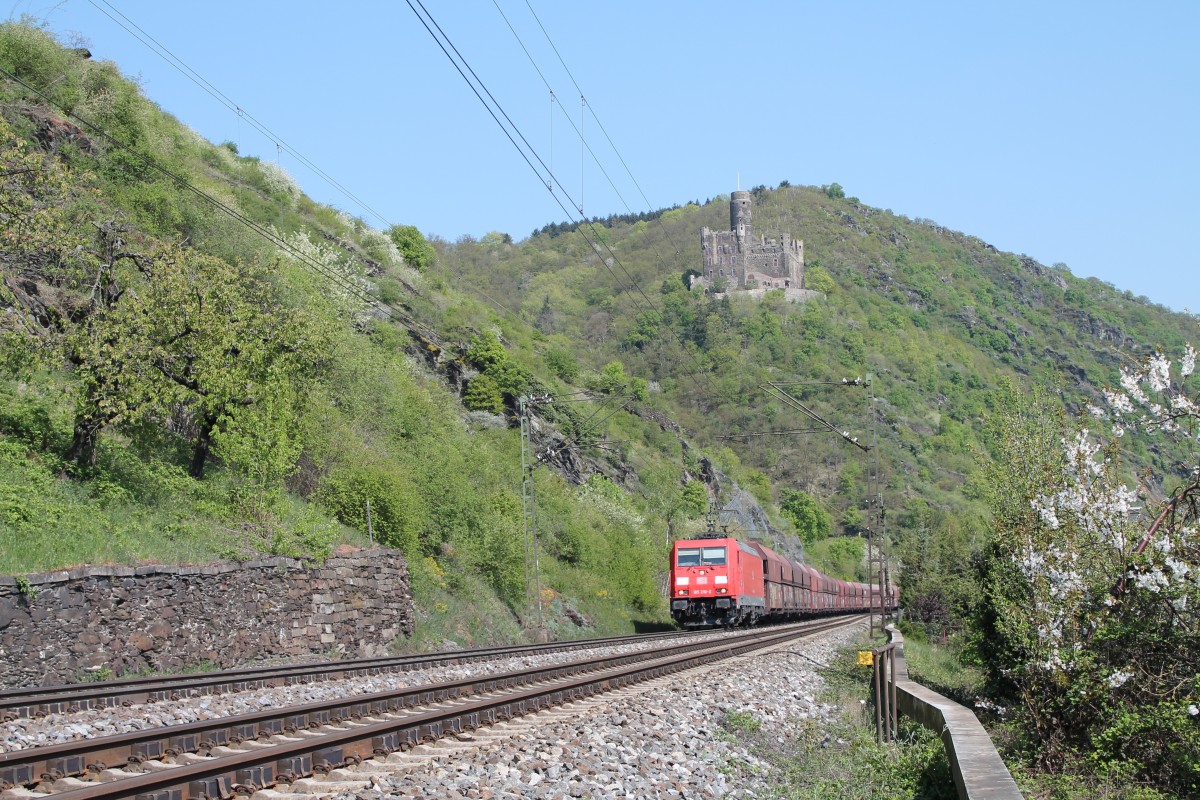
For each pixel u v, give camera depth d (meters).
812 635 40.03
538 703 15.25
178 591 20.34
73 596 17.80
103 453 25.14
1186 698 12.32
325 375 38.47
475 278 182.25
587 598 46.62
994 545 19.50
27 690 13.74
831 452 116.12
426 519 36.62
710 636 38.22
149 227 36.84
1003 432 21.16
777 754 14.36
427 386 55.31
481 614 35.25
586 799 9.60
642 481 76.56
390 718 13.57
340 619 25.66
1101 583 13.95
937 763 12.16
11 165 23.78
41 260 25.94
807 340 148.12
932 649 39.19
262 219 57.12
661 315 134.75
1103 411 14.66
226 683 16.61
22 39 41.19
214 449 27.64
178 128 59.59
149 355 25.11
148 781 8.17
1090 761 13.13
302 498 32.69
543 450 63.38
